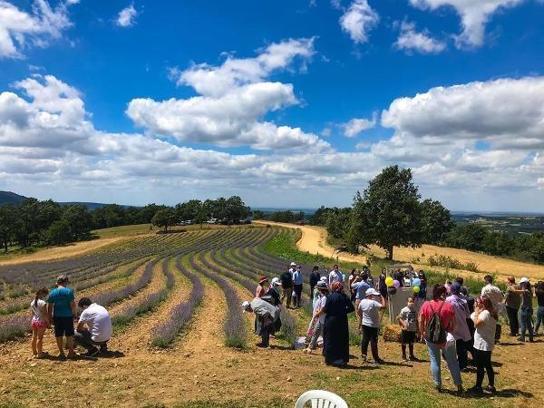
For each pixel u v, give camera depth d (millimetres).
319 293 14852
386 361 12883
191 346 14688
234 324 16594
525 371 12008
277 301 15406
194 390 9836
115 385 10070
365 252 74312
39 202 143125
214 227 131375
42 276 38281
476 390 10031
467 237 111125
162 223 123125
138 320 18750
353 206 63094
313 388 10109
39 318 12602
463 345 11688
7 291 28859
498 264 65500
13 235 125688
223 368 11727
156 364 12086
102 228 160000
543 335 16875
